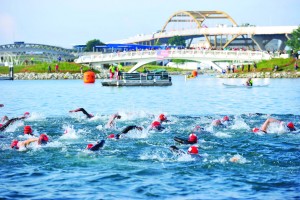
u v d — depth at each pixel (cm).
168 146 2769
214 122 3416
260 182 2080
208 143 2855
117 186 2055
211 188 2014
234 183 2075
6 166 2378
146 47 15838
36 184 2092
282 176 2164
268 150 2667
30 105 5500
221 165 2355
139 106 5366
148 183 2089
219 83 10700
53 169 2320
